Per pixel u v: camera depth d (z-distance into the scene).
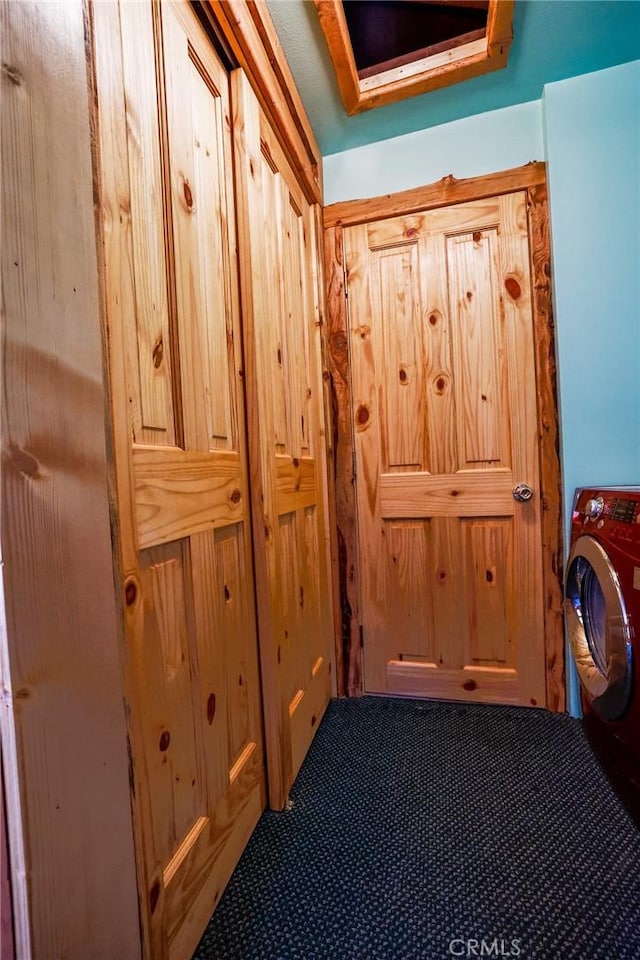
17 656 0.45
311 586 1.56
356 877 0.97
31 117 0.48
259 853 1.04
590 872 0.96
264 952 0.82
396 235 1.72
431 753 1.40
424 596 1.75
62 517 0.51
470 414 1.67
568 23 1.29
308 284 1.67
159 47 0.80
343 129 1.66
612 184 1.47
